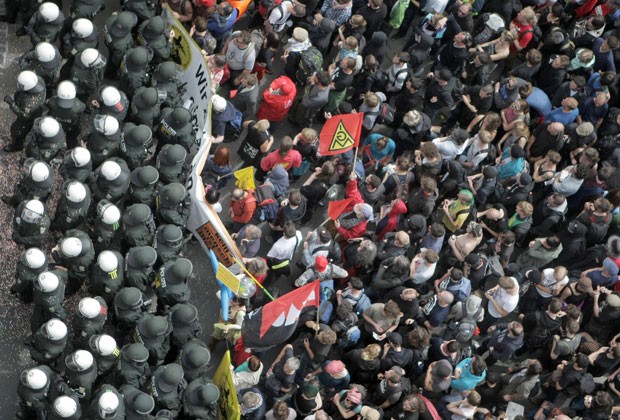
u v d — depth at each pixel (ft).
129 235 83.15
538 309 92.07
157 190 85.87
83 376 77.56
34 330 81.87
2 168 89.45
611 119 101.19
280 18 96.89
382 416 82.23
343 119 90.17
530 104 100.07
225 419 80.79
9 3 94.17
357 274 90.58
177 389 78.64
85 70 87.76
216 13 94.58
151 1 92.12
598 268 93.30
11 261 86.69
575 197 98.84
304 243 90.07
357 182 93.04
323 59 103.04
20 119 88.07
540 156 99.25
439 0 102.27
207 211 86.48
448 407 84.12
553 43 103.76
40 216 80.94
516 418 85.30
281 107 94.79
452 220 93.61
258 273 85.20
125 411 77.15
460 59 100.12
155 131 90.79
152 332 78.84
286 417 79.87
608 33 107.76
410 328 89.71
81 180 83.97
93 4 89.86
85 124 93.35
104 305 80.18
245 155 93.15
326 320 86.28
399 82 97.55
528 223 94.63
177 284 81.46
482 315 88.43
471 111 98.78
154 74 89.35
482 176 95.09
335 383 83.10
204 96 89.51
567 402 90.79
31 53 87.97
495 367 92.94
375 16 99.25
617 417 88.02
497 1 104.42
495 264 92.22
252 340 82.28
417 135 96.78
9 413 81.92
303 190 91.56
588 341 91.04
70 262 81.41
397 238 88.28
